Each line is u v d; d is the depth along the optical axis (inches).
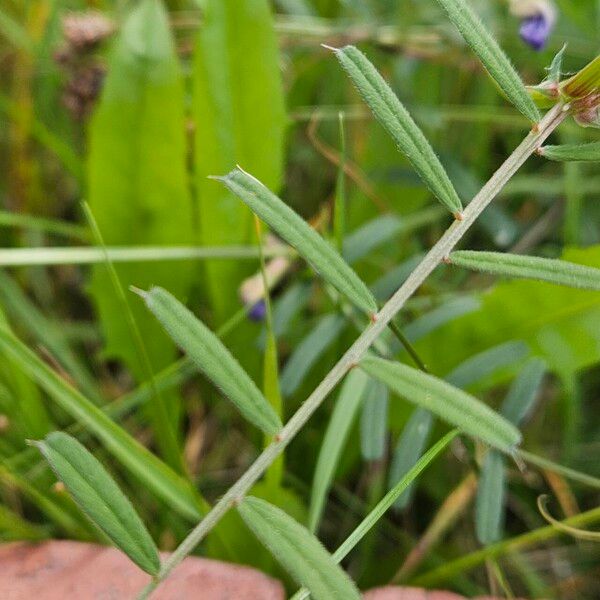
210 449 7.9
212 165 7.1
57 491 6.1
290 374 6.7
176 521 6.6
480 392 7.2
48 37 8.3
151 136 7.0
